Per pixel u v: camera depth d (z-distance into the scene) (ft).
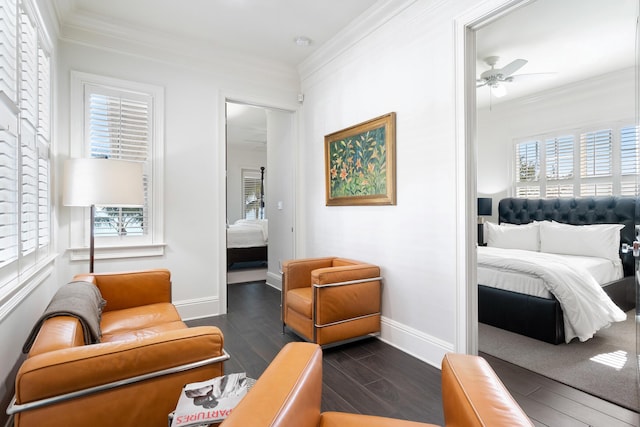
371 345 8.80
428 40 7.81
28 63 5.89
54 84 8.40
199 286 11.16
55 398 3.14
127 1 8.68
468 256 7.04
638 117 6.00
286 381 2.91
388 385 6.73
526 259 10.03
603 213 12.92
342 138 10.70
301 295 8.87
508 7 6.31
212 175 11.43
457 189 7.14
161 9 9.03
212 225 11.39
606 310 9.14
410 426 3.41
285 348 3.67
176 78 10.85
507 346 8.60
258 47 11.18
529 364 7.59
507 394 2.87
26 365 3.12
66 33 9.22
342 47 10.59
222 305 11.48
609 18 9.12
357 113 10.19
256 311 11.77
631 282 11.78
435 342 7.62
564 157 14.49
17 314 5.15
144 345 3.61
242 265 20.97
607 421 5.54
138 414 3.56
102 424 3.37
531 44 10.62
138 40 10.16
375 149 9.33
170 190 10.72
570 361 7.73
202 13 9.21
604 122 13.25
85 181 7.76
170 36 10.34
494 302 10.02
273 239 15.75
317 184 12.34
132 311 6.98
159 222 10.48
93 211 8.59
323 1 8.64
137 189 8.42
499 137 16.81
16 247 5.11
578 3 8.41
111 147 9.82
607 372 7.20
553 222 13.71
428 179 7.84
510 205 15.89
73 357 3.28
